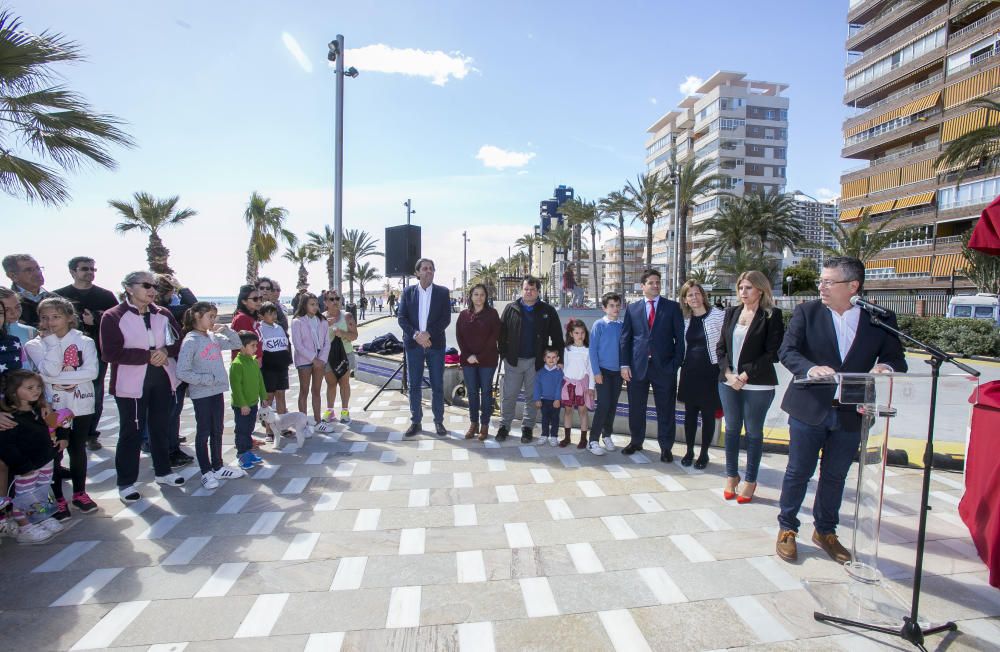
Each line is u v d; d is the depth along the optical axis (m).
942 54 32.75
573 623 2.55
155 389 4.24
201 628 2.50
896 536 3.54
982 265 23.42
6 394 3.36
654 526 3.63
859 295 3.19
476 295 5.70
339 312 6.76
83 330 5.16
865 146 39.28
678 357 4.96
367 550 3.28
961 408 7.57
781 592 2.82
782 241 33.59
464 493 4.25
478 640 2.42
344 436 6.04
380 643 2.39
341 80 9.48
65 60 6.90
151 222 23.59
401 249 8.98
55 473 3.69
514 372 5.68
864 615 2.60
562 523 3.68
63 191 7.21
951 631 2.49
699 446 5.69
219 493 4.25
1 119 6.84
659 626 2.52
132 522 3.69
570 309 13.78
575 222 41.62
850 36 40.41
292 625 2.52
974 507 2.92
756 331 3.88
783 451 5.37
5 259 4.81
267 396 5.60
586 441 5.60
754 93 59.91
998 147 13.48
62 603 2.70
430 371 6.05
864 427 2.77
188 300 6.20
